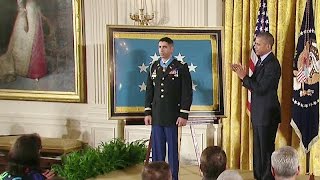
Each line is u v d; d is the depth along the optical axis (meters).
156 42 5.15
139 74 5.15
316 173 5.50
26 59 6.86
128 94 5.15
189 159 6.08
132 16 5.96
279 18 5.50
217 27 5.21
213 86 5.19
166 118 4.61
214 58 5.19
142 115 5.17
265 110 4.63
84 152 5.66
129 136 6.36
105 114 6.46
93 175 5.25
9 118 6.98
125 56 5.14
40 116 6.83
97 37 6.48
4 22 6.93
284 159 3.02
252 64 5.27
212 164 3.03
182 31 5.18
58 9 6.64
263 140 4.68
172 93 4.61
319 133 5.45
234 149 5.81
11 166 3.04
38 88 6.84
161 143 4.71
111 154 5.51
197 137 6.04
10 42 6.91
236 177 2.54
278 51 5.55
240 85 5.72
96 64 6.50
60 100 6.71
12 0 6.86
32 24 6.80
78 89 6.60
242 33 5.66
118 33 5.14
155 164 2.61
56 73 6.72
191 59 5.16
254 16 5.60
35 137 3.16
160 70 4.66
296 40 5.40
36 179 3.04
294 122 5.30
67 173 5.20
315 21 5.39
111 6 6.37
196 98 5.19
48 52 6.75
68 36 6.62
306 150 5.33
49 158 6.16
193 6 6.00
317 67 5.26
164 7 6.14
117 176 5.27
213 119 5.20
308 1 5.23
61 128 6.75
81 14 6.51
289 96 5.57
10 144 6.28
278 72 4.61
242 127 5.72
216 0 5.91
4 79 6.99
